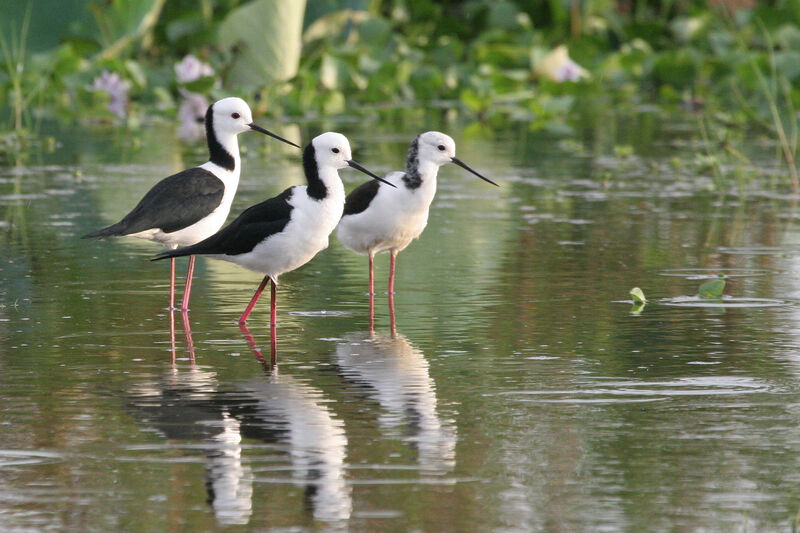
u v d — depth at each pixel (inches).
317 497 279.1
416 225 485.1
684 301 464.1
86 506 274.2
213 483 286.2
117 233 444.8
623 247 566.9
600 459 300.8
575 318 439.2
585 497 279.3
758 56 1048.2
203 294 477.4
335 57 1093.8
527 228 612.1
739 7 1378.0
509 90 1096.8
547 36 1310.3
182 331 421.7
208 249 423.8
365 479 288.7
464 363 382.3
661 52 1262.3
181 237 463.8
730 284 492.7
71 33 1128.2
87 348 397.7
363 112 1077.1
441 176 783.7
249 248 422.0
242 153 871.7
